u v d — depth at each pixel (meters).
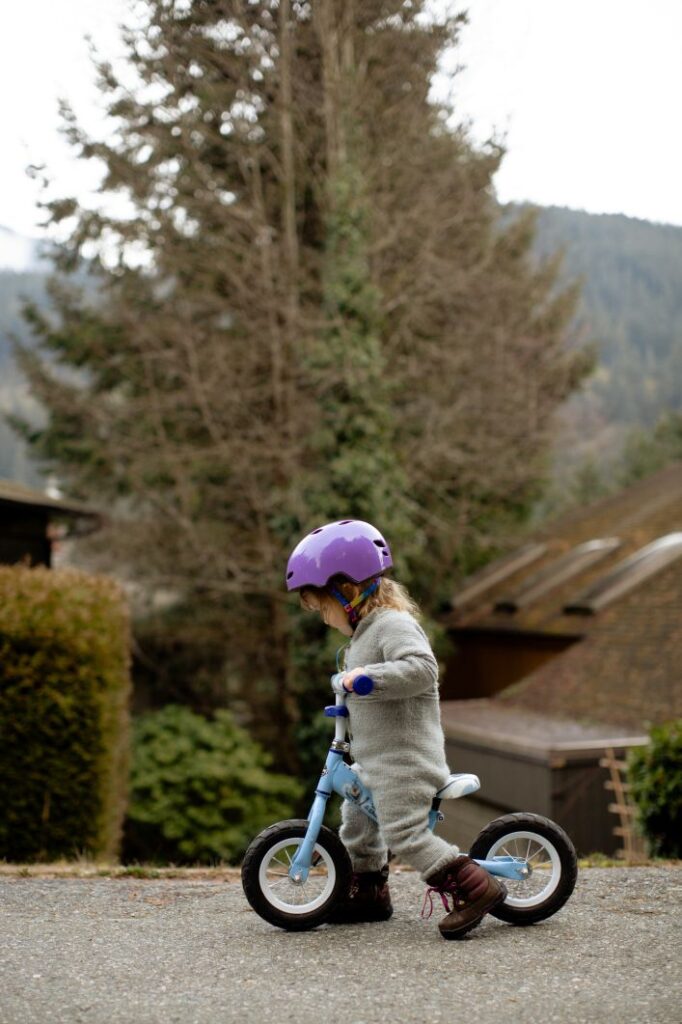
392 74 17.47
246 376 16.67
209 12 16.41
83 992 2.97
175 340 16.88
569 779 12.33
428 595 20.83
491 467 18.17
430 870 3.42
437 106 17.47
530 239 21.38
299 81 16.77
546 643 20.06
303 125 17.03
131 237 16.98
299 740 15.47
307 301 17.36
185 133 16.16
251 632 18.53
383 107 17.47
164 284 17.94
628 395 50.25
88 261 18.03
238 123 16.73
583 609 19.31
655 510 23.27
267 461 16.69
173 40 15.94
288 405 16.52
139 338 16.89
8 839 6.87
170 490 18.50
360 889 3.68
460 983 3.04
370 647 3.50
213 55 16.25
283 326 16.95
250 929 3.64
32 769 6.90
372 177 16.69
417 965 3.20
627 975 3.10
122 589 8.91
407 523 15.43
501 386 18.06
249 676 19.17
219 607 18.91
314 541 3.59
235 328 17.80
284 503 16.25
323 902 3.61
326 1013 2.81
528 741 12.77
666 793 6.41
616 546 22.16
